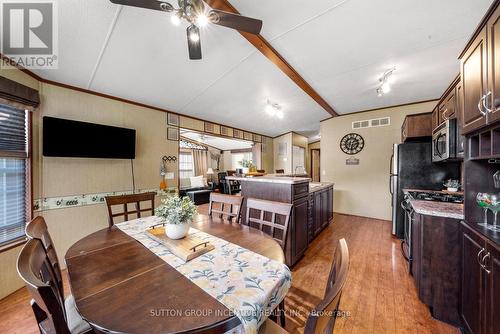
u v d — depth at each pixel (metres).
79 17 1.64
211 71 2.70
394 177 3.38
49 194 2.43
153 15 1.69
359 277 2.24
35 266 0.83
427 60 2.58
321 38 2.15
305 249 2.78
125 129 3.07
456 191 2.84
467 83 1.46
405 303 1.82
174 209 1.37
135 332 0.66
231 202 2.02
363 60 2.59
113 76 2.54
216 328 0.70
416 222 1.93
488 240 1.17
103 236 1.47
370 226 4.02
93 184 2.82
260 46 2.20
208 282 0.91
